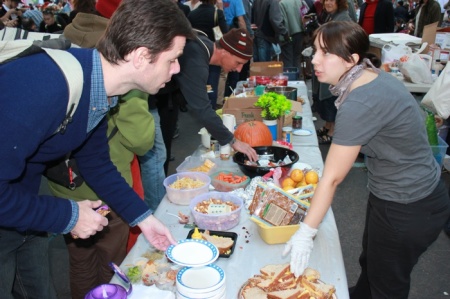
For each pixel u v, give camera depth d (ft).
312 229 4.14
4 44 3.08
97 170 4.50
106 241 5.77
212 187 6.07
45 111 3.05
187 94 6.89
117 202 4.49
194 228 4.92
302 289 3.67
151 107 7.55
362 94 4.20
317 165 6.91
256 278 3.87
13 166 3.02
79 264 5.88
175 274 4.03
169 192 5.63
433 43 13.47
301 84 13.48
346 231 9.62
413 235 4.77
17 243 4.36
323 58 4.56
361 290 6.04
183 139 15.88
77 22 5.89
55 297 5.27
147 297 3.72
